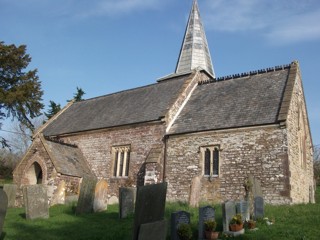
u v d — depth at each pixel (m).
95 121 29.83
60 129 31.83
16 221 15.65
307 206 17.33
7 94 39.53
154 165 22.91
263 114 21.11
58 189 22.09
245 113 22.05
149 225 10.02
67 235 13.03
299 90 24.17
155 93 29.59
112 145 26.88
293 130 21.25
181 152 22.89
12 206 21.16
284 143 19.42
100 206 18.84
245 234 12.68
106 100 33.81
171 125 24.58
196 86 28.56
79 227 14.30
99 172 26.92
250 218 14.95
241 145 20.73
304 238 11.63
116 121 27.72
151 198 10.62
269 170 19.44
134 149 25.42
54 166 23.78
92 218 16.36
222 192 20.55
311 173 25.44
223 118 22.53
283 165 19.14
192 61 36.28
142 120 25.62
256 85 24.88
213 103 24.92
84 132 29.02
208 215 12.96
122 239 12.12
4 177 44.38
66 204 21.14
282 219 14.77
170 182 22.69
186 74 33.41
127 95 32.34
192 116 24.45
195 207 18.05
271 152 19.67
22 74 42.78
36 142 25.61
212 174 21.33
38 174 26.27
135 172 24.77
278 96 22.38
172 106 25.06
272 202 18.88
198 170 21.83
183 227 12.09
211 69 37.53
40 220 15.84
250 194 16.88
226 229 13.20
